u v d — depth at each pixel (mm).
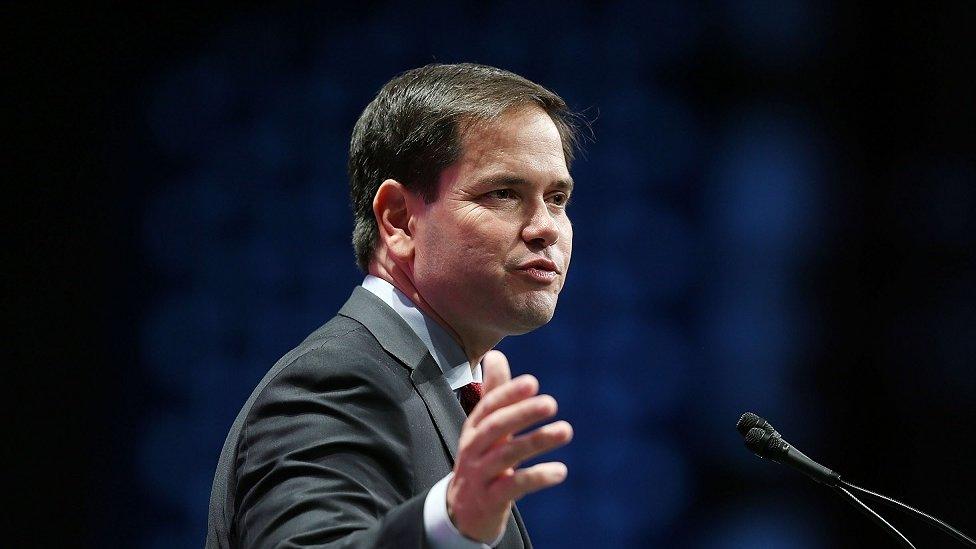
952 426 16078
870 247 16328
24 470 14633
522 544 6258
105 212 15062
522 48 16078
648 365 15969
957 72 16406
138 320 15023
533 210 6203
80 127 15086
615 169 16188
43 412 14742
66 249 14953
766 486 15820
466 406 6414
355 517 4887
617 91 16250
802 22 16484
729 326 16109
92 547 14648
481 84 6367
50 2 15102
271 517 4969
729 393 16047
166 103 15289
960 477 15961
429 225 6273
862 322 16234
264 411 5566
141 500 14797
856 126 16422
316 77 15586
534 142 6234
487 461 4074
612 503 15711
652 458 15836
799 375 16156
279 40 15562
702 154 16297
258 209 15352
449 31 15906
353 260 15414
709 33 16391
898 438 16094
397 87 6633
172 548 14766
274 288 15289
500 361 4332
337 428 5383
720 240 16234
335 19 15711
